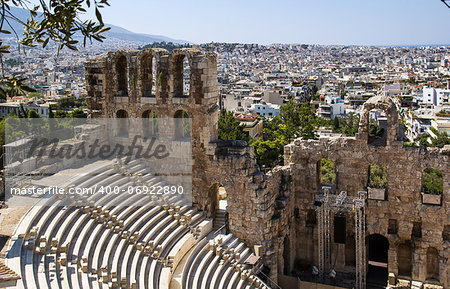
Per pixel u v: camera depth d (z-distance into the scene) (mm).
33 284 27734
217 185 52219
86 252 34250
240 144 49219
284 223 49594
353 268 51219
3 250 30719
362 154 48438
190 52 47062
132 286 33688
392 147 47156
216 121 49531
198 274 41031
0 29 13805
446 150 45438
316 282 49656
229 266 44219
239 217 47750
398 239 48188
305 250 53125
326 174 85812
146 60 51469
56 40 15461
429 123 171875
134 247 39469
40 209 36500
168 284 37188
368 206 48688
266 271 47125
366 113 47781
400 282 48188
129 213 42750
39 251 31656
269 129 157875
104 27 15234
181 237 44094
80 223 37156
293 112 128000
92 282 31969
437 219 46344
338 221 50500
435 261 47938
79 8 14969
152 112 53094
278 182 50500
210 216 49719
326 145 49875
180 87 50844
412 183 46875
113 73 51562
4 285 24812
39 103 189625
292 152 51625
